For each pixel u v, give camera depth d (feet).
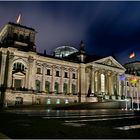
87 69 287.89
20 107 175.63
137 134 40.83
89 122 64.08
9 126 50.98
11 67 211.82
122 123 63.26
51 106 194.18
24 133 40.04
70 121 65.82
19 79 218.38
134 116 94.79
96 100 272.72
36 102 230.27
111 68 312.29
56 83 257.96
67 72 271.90
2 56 208.74
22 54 222.48
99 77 294.25
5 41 232.32
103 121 68.13
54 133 40.52
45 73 246.06
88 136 37.27
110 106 222.07
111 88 309.83
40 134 39.06
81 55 287.28
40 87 238.89
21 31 240.94
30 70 224.74
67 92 266.98
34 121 64.03
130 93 357.41
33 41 247.70
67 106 189.26
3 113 104.68
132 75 367.86
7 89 201.36
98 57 302.04
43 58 244.42
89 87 281.54
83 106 190.70
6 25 235.20
